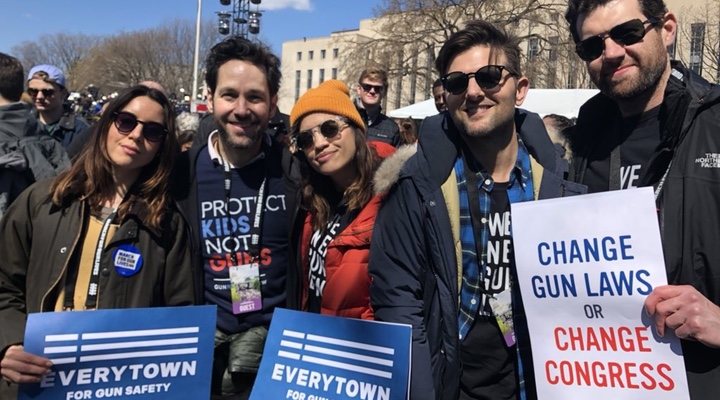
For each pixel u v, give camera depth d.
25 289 2.42
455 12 26.61
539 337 2.07
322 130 2.53
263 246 2.76
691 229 1.89
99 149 2.42
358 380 2.26
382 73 6.43
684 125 1.97
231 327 2.68
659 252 1.87
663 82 2.15
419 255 2.29
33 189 2.46
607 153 2.28
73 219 2.39
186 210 2.64
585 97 10.83
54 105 5.86
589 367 1.98
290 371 2.38
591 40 2.17
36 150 3.64
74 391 2.18
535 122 2.38
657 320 1.84
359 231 2.48
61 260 2.34
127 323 2.25
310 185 2.69
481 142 2.29
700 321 1.75
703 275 1.87
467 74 2.20
